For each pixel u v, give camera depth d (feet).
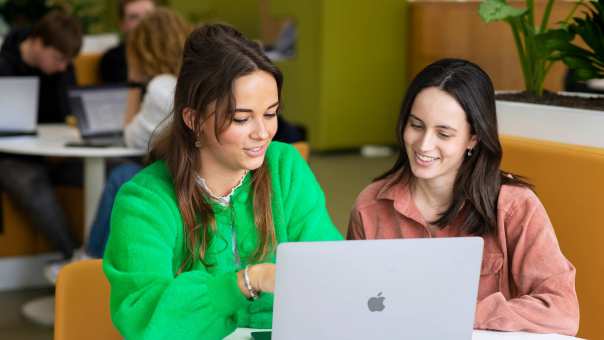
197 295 5.69
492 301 6.70
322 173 23.32
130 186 6.38
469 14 24.25
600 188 8.10
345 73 26.08
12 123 14.87
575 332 6.86
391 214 7.72
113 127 14.74
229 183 6.48
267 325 6.68
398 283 5.20
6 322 14.30
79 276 6.70
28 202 15.24
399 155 7.54
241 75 5.82
